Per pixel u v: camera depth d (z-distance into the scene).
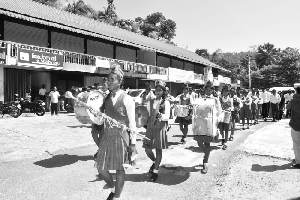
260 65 116.06
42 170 6.29
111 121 3.99
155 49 31.30
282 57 73.94
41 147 8.56
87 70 22.81
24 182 5.48
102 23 34.94
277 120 18.30
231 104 8.98
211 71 47.28
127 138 4.04
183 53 43.53
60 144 9.07
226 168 6.59
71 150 8.32
